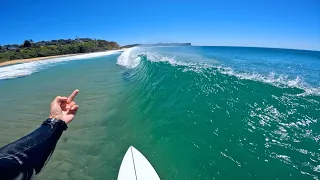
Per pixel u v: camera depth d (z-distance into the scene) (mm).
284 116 4309
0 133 5305
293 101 4773
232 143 3697
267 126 4039
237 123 4219
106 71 14078
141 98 6477
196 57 14133
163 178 3211
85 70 15680
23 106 7484
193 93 5660
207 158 3434
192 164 3371
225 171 3160
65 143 4375
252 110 4598
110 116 5672
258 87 5531
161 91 6305
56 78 13156
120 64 17031
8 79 14570
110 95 7723
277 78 6574
